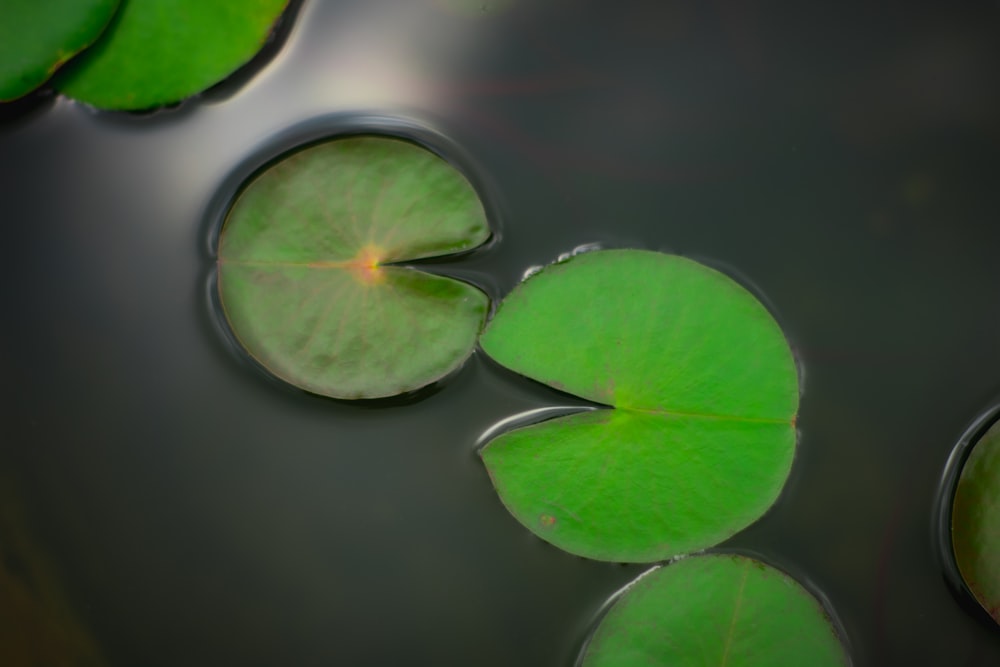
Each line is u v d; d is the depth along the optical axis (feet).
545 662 6.28
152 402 6.36
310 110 6.45
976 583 6.27
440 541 6.32
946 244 6.43
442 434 6.34
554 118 6.47
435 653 6.30
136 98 6.39
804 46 6.53
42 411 6.36
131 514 6.34
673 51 6.52
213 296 6.37
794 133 6.48
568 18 6.53
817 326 6.40
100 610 6.32
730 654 6.23
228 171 6.42
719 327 6.29
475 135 6.45
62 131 6.42
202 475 6.35
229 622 6.31
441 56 6.50
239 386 6.35
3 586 6.33
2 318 6.37
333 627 6.31
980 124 6.48
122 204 6.42
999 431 6.29
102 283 6.39
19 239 6.40
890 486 6.34
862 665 6.30
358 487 6.34
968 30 6.53
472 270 6.37
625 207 6.42
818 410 6.37
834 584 6.31
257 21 6.41
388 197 6.33
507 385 6.33
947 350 6.39
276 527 6.34
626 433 6.27
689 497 6.25
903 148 6.48
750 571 6.24
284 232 6.32
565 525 6.25
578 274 6.30
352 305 6.31
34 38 6.31
